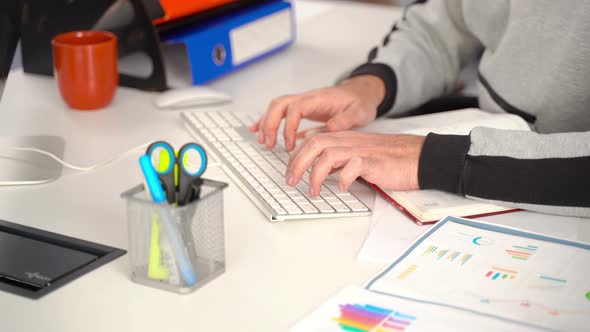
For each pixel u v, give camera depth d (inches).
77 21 57.4
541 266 32.0
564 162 37.1
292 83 60.4
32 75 61.2
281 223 37.1
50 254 33.8
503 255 33.0
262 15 64.2
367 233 36.2
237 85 60.1
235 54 61.4
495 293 29.8
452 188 38.4
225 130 49.4
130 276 31.9
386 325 27.8
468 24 55.4
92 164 44.3
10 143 46.3
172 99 54.3
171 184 30.5
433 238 34.7
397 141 40.6
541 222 37.2
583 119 47.4
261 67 64.4
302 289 31.0
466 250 33.5
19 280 31.5
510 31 49.2
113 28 57.0
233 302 30.0
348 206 38.2
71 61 51.9
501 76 50.2
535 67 47.8
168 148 30.3
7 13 39.4
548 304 29.0
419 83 56.1
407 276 31.2
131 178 42.4
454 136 39.4
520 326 27.7
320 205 38.2
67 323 28.4
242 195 40.5
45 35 59.1
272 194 39.3
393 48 56.9
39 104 54.9
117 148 47.1
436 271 31.6
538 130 49.2
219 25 60.2
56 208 38.4
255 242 35.0
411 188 39.4
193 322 28.6
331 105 48.5
